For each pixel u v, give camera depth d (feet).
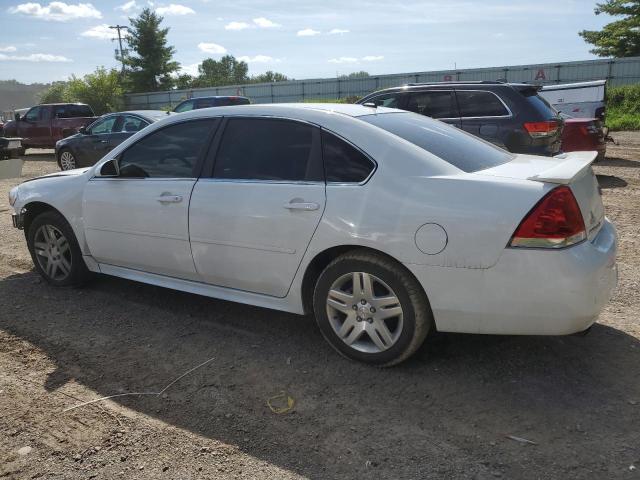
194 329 13.79
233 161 12.95
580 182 10.54
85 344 13.07
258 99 164.96
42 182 16.67
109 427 9.82
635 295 15.25
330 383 11.09
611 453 8.79
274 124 12.63
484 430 9.45
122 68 197.67
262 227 12.09
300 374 11.48
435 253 10.31
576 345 12.34
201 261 13.28
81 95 188.85
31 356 12.52
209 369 11.78
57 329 13.91
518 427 9.50
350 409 10.19
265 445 9.23
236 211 12.42
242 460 8.88
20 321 14.43
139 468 8.75
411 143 11.48
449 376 11.19
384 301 11.08
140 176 14.40
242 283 12.85
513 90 28.14
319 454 8.98
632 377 10.99
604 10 142.31
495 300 10.09
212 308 15.14
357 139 11.51
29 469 8.79
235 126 13.16
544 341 12.56
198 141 13.61
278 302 12.53
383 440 9.27
